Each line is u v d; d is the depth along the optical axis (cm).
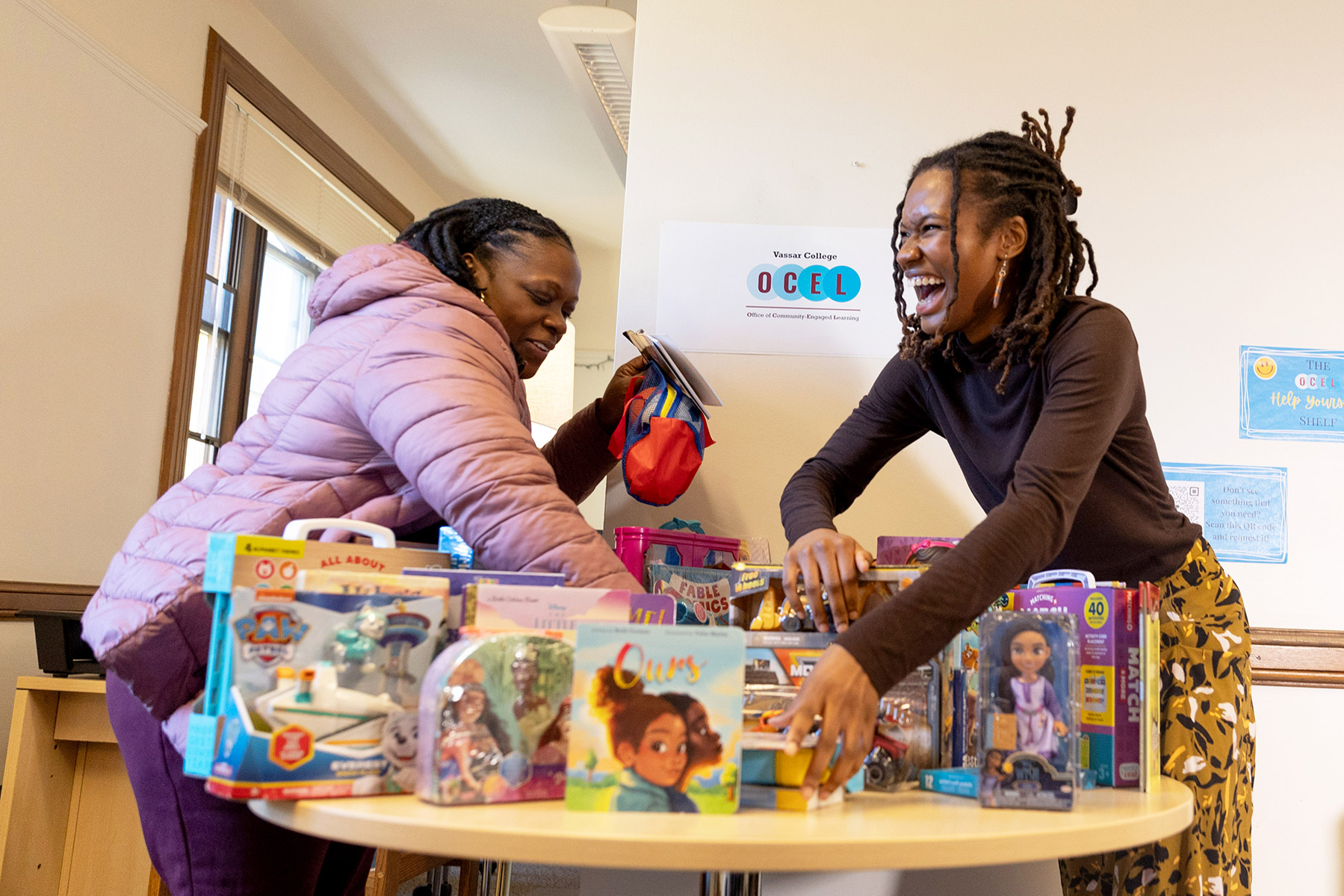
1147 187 232
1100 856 142
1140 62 236
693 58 238
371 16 425
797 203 234
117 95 333
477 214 165
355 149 516
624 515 227
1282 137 234
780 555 224
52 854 228
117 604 112
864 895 199
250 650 83
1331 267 230
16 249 290
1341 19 237
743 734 96
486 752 85
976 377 147
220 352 427
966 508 224
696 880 200
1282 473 224
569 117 507
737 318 231
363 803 83
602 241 675
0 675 281
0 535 286
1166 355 228
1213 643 137
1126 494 137
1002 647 96
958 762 109
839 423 228
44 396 303
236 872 113
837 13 239
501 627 94
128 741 118
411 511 129
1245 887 134
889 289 230
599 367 682
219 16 396
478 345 124
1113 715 112
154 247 355
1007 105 235
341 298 131
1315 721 216
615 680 85
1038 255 134
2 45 284
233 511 118
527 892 308
